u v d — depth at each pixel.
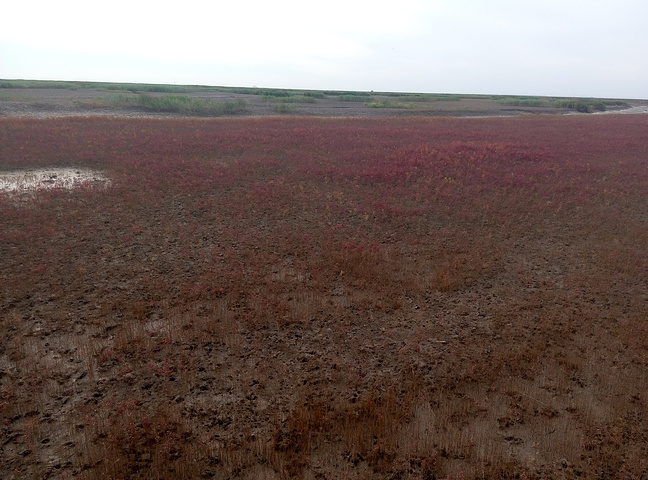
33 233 10.19
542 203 14.23
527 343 6.92
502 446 4.95
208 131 26.50
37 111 31.72
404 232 11.70
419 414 5.42
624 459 4.76
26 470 4.39
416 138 27.12
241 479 4.43
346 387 5.88
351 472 4.56
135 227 11.02
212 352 6.48
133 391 5.62
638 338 7.02
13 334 6.62
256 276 8.81
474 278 9.16
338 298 8.23
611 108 75.94
